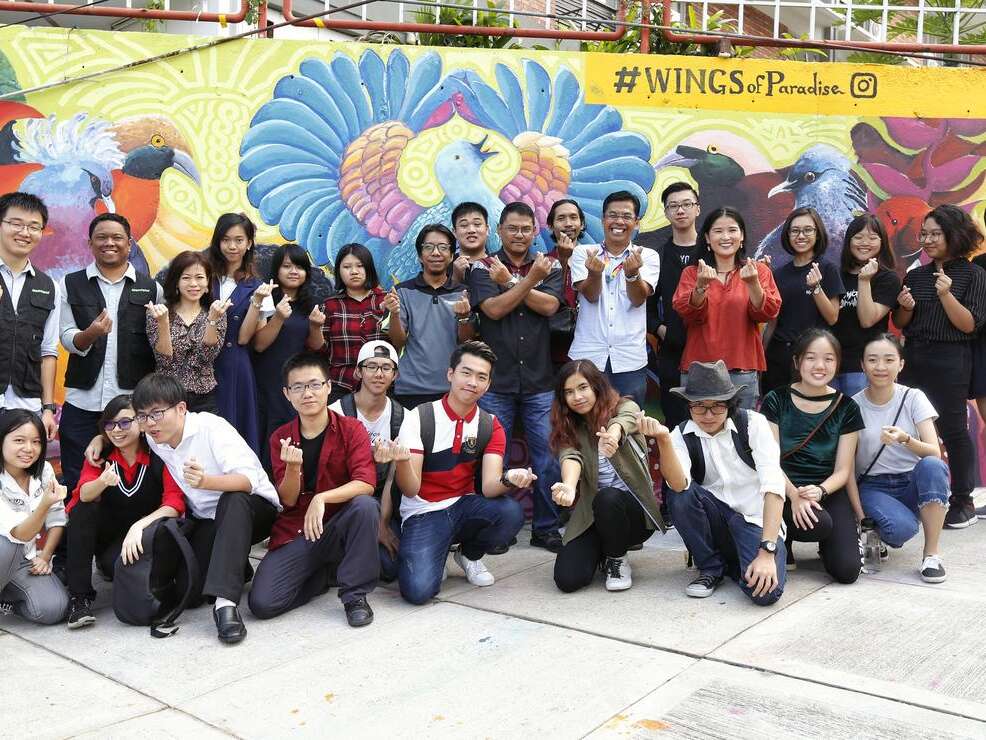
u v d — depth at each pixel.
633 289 4.75
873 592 3.75
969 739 2.42
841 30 7.18
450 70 5.56
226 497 3.59
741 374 4.65
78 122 5.30
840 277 4.91
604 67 5.60
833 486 3.94
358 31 6.46
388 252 5.58
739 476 3.80
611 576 3.96
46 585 3.65
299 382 3.67
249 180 5.45
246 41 5.43
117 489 3.86
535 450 4.85
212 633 3.48
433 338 4.90
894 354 4.09
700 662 3.02
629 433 3.85
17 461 3.64
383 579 4.21
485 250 5.27
